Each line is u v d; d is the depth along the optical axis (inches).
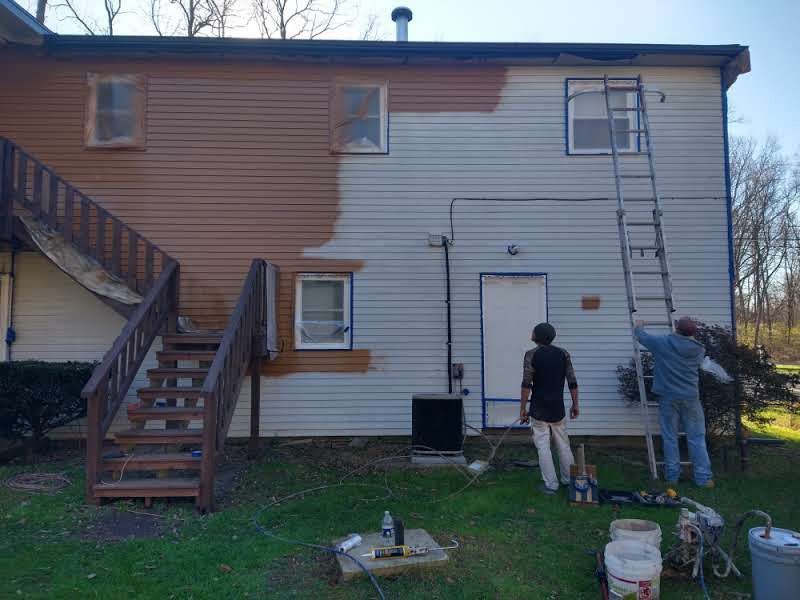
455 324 332.2
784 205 1250.0
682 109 344.2
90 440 213.3
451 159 340.5
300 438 325.1
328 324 334.0
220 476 256.4
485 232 337.1
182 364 319.3
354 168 338.3
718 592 150.6
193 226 331.0
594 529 192.1
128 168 331.9
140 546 173.9
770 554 135.9
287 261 331.9
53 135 331.3
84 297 329.7
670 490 218.1
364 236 335.3
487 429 326.6
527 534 187.3
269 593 145.4
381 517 199.2
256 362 298.8
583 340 331.6
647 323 268.8
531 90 344.5
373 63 342.0
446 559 159.9
